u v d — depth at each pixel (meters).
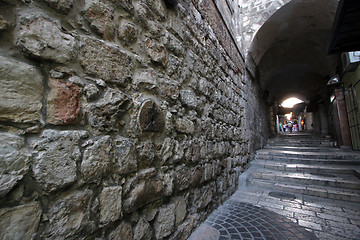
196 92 2.28
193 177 2.06
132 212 1.28
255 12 5.12
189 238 1.92
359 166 4.17
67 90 0.91
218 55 3.11
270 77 8.30
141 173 1.34
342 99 5.89
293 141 7.61
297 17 5.26
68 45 0.93
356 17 2.49
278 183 3.77
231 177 3.39
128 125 1.25
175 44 1.87
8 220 0.68
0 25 0.70
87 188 0.97
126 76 1.26
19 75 0.75
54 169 0.82
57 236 0.82
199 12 2.53
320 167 4.20
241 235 2.01
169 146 1.67
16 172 0.71
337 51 3.43
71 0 0.96
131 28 1.34
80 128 0.96
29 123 0.77
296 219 2.41
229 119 3.47
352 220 2.38
